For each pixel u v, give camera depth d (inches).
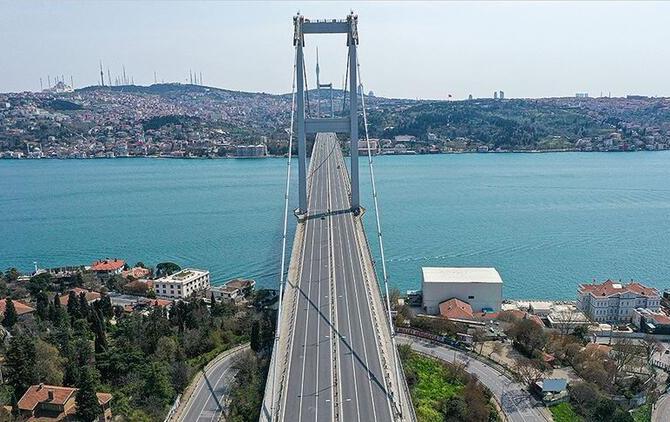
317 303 5113.2
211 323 6151.6
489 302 7234.3
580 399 5000.0
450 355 5802.2
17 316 6122.1
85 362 4857.3
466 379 5187.0
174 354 5319.9
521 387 5265.8
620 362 5713.6
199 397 4758.9
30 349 4594.0
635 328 6884.8
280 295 4758.9
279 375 3993.6
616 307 7214.6
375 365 4111.7
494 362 5684.1
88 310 6304.1
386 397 3727.9
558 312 7165.4
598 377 5359.3
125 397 4520.2
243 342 5797.2
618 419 4571.9
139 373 4800.7
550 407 4963.1
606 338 6569.9
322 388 3831.2
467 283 7229.3
